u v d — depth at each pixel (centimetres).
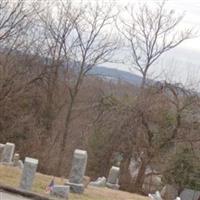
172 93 3634
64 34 4306
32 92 4028
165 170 3638
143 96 3684
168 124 3594
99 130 3762
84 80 4256
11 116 3834
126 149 3609
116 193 2012
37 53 4162
